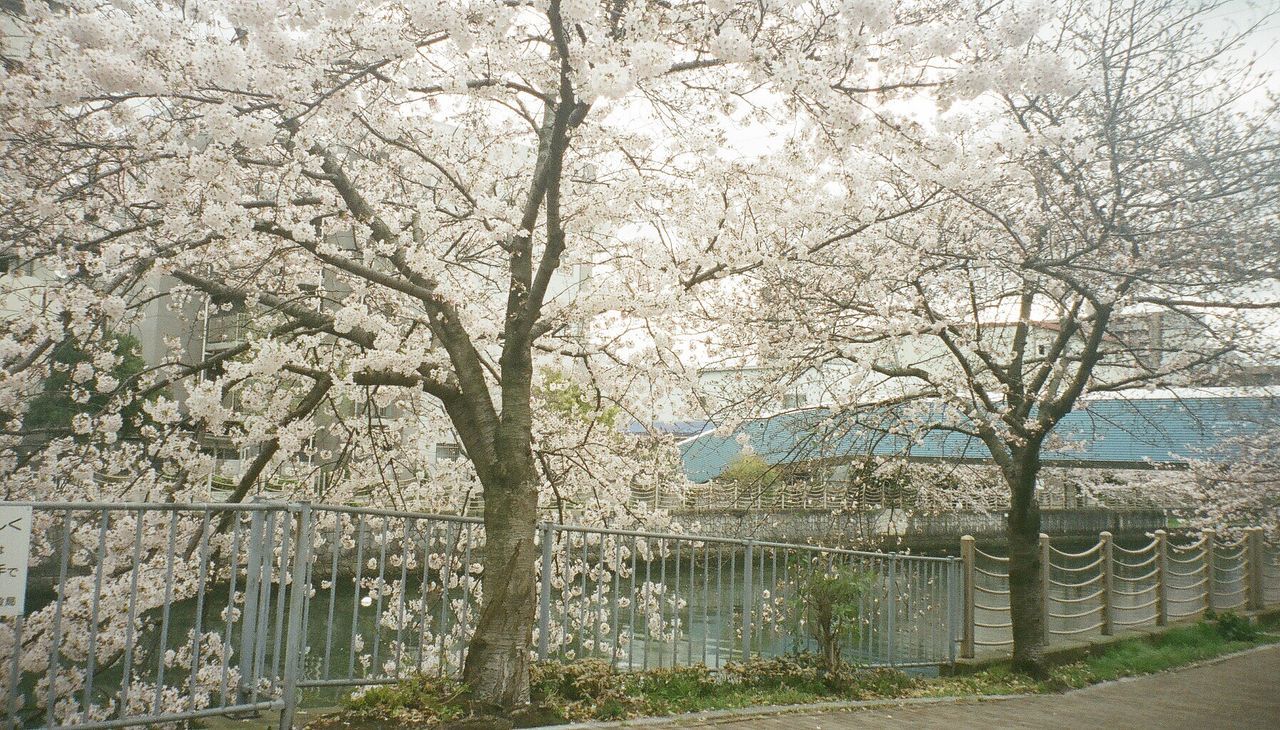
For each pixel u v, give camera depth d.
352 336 7.81
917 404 11.57
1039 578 10.38
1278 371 10.15
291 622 5.07
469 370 6.90
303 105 6.46
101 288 7.33
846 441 11.16
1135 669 10.48
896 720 6.66
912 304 9.95
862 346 10.84
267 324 9.33
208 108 6.08
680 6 5.94
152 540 7.30
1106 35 8.94
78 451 8.05
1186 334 10.27
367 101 7.09
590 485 9.96
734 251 7.93
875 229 9.31
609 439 10.02
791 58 5.12
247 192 8.23
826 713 6.71
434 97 7.28
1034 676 9.95
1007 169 6.88
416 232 8.35
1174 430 15.55
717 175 7.94
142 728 5.78
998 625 11.32
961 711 7.38
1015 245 9.22
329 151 8.14
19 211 6.70
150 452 8.15
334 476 9.38
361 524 5.54
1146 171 9.07
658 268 8.48
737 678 7.47
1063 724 7.00
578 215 8.00
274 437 7.92
